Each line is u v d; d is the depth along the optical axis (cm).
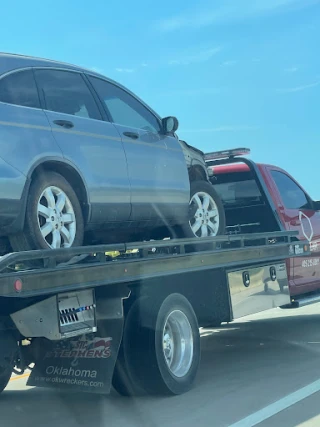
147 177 657
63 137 567
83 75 641
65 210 557
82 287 514
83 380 561
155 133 698
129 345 590
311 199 1016
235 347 877
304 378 670
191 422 526
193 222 738
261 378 679
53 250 483
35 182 528
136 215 643
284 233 830
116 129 637
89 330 537
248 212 935
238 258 726
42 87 585
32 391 687
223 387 645
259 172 925
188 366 636
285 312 1216
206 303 693
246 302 747
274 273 817
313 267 950
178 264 626
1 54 565
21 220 511
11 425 544
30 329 509
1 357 520
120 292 568
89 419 552
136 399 611
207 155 946
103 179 600
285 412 546
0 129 508
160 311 596
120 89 687
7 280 443
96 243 679
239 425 512
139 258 577
